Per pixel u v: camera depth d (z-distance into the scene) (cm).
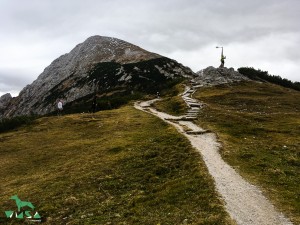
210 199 2311
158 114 6619
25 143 5609
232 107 6719
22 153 5038
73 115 7650
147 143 4225
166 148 3841
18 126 7488
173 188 2672
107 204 2636
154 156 3672
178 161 3334
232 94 8038
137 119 6166
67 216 2581
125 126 5688
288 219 2002
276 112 6194
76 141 5291
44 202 2911
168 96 9431
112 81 19175
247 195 2373
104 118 6838
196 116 5847
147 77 18425
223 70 10600
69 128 6372
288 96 7919
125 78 18875
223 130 4697
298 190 2455
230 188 2503
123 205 2580
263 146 3791
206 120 5438
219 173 2839
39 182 3506
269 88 8900
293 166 3094
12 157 4875
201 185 2594
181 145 3856
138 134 4903
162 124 5384
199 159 3241
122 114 7044
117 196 2806
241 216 2045
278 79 10906
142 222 2166
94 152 4328
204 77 10425
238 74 10556
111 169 3478
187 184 2669
